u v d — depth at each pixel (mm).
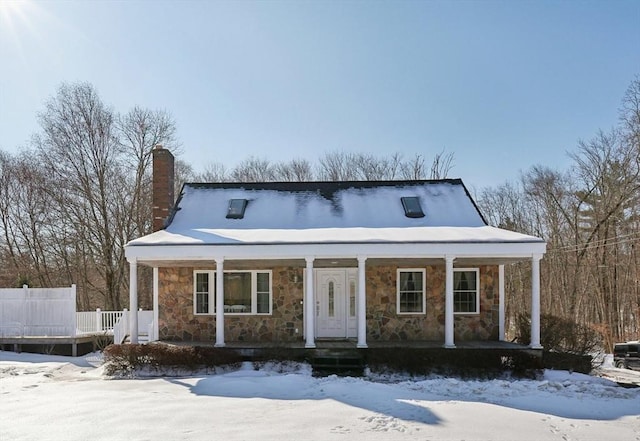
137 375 13031
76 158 30297
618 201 29969
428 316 16500
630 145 29297
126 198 32406
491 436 7531
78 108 30469
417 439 7270
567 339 15109
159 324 16781
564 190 35062
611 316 29719
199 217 17375
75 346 18125
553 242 35250
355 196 18625
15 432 7531
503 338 16391
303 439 7211
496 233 14867
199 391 10688
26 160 32625
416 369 13055
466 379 12844
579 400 10227
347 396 10055
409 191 18859
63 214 30172
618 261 30000
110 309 30641
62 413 8664
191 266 16812
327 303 16703
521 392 10852
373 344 14883
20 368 14828
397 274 16578
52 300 18672
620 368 17984
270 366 13492
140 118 33062
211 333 16688
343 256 14016
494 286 16562
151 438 7234
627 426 8406
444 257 14312
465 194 18484
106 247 30547
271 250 14023
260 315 16641
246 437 7285
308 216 17281
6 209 32812
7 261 32906
